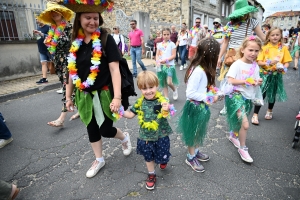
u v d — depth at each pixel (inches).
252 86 103.1
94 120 92.0
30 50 277.7
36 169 102.6
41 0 308.0
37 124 151.3
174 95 191.3
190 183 90.8
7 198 79.0
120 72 87.6
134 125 145.9
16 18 267.9
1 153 116.3
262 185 89.0
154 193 85.9
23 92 216.8
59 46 129.1
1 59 252.5
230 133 121.3
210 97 84.6
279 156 108.4
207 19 661.9
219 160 106.0
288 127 138.9
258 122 142.3
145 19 474.0
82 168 102.7
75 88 95.0
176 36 405.1
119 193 86.5
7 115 169.0
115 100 82.0
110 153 113.9
